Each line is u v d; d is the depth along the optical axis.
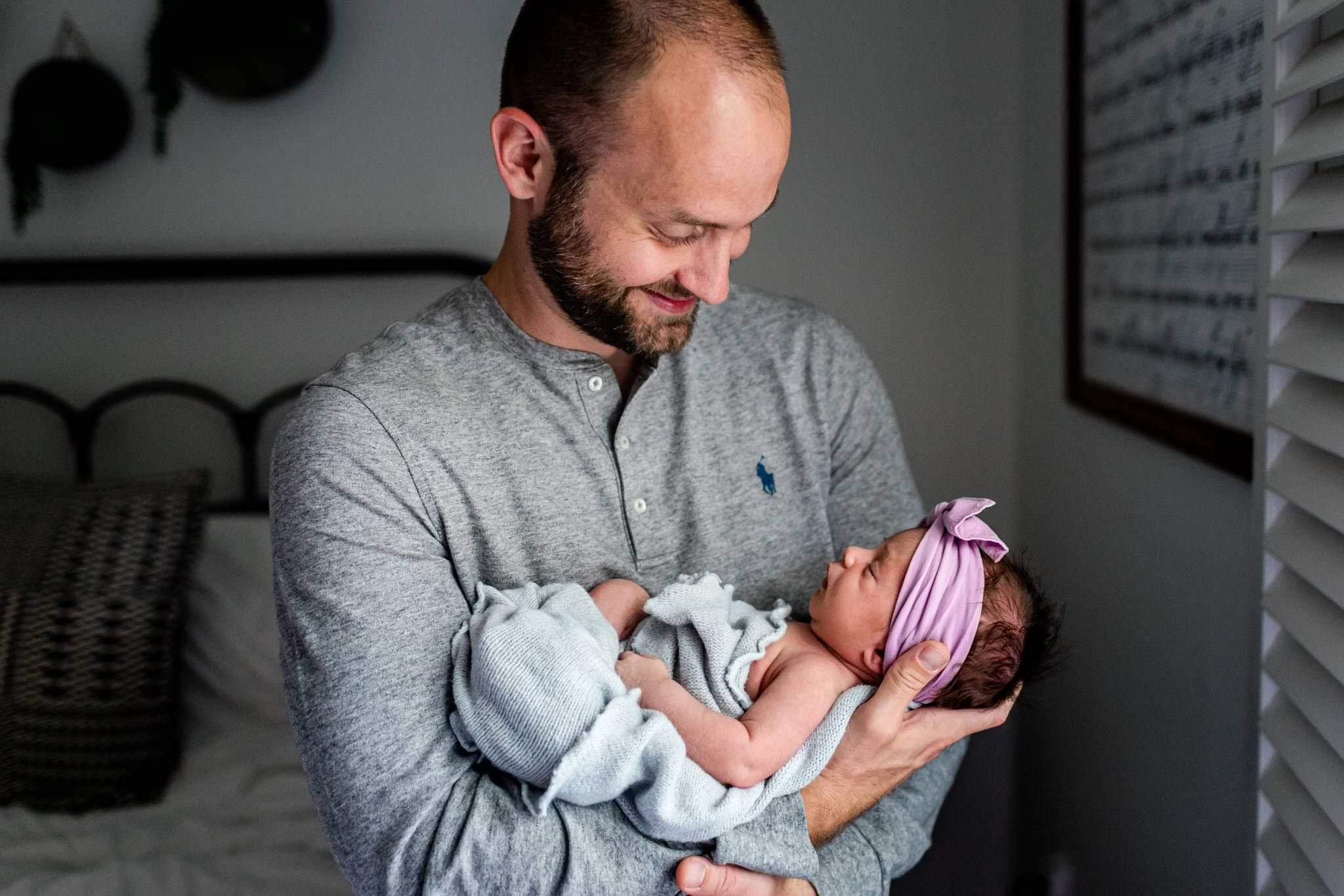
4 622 2.12
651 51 0.95
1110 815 1.88
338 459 1.04
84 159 2.38
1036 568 2.27
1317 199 1.03
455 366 1.14
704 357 1.26
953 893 2.53
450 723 1.03
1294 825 1.07
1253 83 1.29
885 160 2.33
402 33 2.38
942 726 1.11
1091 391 1.88
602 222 1.01
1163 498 1.64
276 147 2.42
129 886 1.86
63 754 2.09
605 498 1.18
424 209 2.43
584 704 0.98
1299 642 1.07
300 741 1.03
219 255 2.45
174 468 2.54
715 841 1.00
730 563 1.23
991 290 2.36
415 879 0.96
